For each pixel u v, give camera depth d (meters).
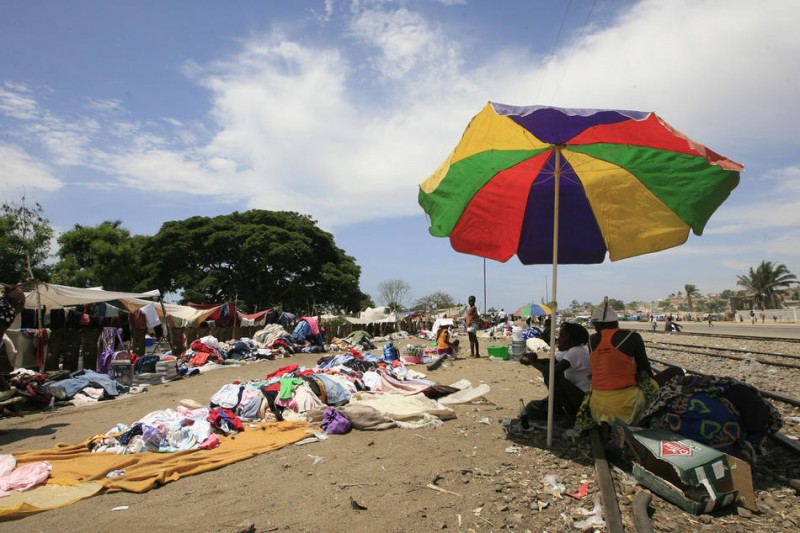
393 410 7.31
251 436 6.31
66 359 11.79
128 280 42.12
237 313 23.58
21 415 8.04
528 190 6.25
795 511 3.88
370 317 35.97
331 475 4.84
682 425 4.66
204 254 47.66
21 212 27.81
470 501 4.14
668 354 19.98
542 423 6.69
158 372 12.41
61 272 37.25
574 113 4.48
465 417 7.45
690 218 5.36
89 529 3.65
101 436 6.01
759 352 19.58
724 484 4.04
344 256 57.59
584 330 6.54
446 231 6.36
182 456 5.45
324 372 9.86
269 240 46.91
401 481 4.63
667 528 3.59
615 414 5.08
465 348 21.86
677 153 4.82
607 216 6.07
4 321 6.70
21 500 4.19
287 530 3.63
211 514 3.92
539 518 3.81
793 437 6.15
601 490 4.08
